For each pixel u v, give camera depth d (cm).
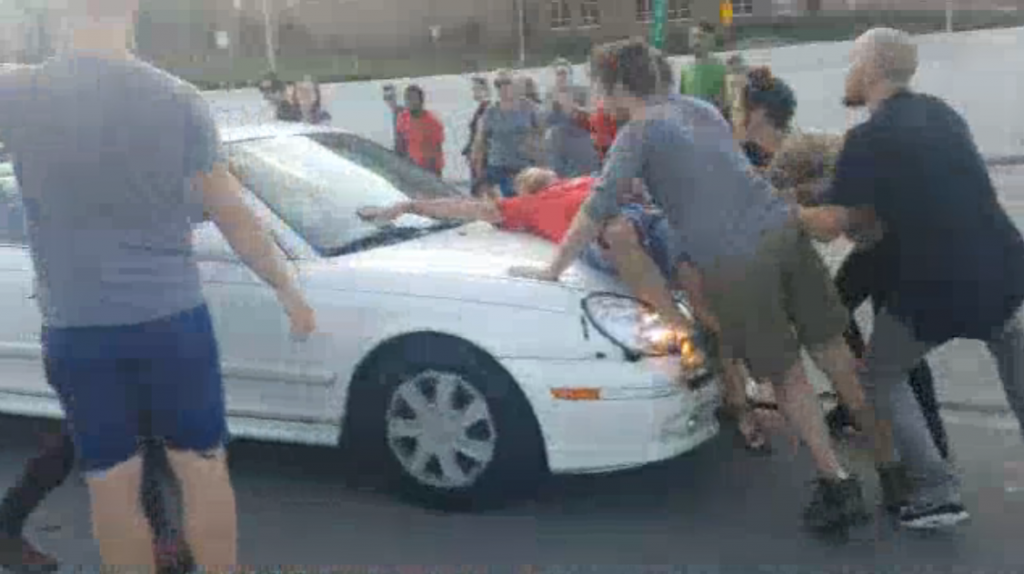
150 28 4584
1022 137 2078
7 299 559
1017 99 2134
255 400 521
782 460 559
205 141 311
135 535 321
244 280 511
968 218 453
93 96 299
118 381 309
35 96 300
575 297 484
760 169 561
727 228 461
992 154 1989
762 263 462
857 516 477
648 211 509
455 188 638
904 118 455
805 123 2172
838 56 2370
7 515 446
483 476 495
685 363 490
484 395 486
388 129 2327
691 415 495
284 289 332
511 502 518
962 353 730
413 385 500
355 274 505
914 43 472
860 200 460
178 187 307
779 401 483
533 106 1154
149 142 301
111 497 317
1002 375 484
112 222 302
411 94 1342
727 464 557
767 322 467
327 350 505
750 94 556
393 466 513
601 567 455
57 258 304
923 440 476
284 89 2016
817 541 475
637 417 473
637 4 5097
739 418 559
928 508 475
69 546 477
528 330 479
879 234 476
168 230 308
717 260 462
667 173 466
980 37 2223
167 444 322
